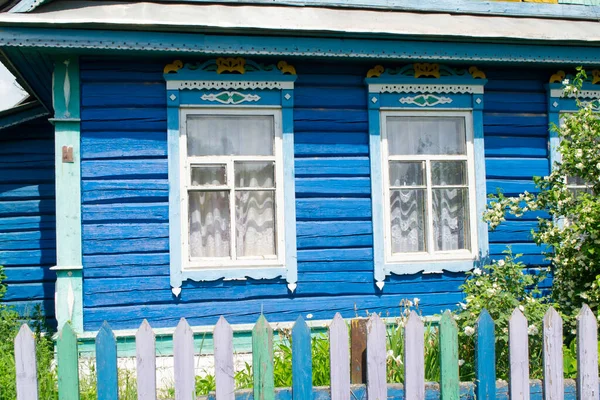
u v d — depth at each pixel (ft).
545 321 11.42
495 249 21.16
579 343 11.44
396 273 20.38
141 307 19.07
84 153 18.98
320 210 20.16
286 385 14.61
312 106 20.30
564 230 17.30
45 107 24.81
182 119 19.53
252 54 18.57
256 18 19.39
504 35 19.51
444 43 19.56
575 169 17.53
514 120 21.63
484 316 11.46
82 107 19.03
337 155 20.38
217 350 10.60
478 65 21.25
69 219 18.79
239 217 19.99
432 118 21.15
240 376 15.62
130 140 19.22
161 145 19.39
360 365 11.14
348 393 10.85
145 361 10.44
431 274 20.66
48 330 24.76
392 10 21.61
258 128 20.08
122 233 19.11
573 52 20.45
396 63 20.80
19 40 17.21
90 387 14.87
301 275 19.94
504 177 21.45
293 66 20.15
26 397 10.17
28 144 25.90
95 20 17.24
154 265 19.21
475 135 21.16
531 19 22.59
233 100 19.75
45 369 15.08
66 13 18.34
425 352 15.65
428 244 20.84
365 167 20.52
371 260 20.38
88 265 18.89
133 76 19.33
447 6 22.06
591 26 22.53
